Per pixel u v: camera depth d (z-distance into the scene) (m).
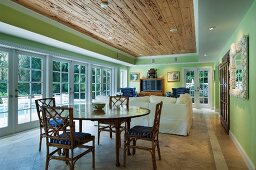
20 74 4.35
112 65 8.23
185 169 2.53
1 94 3.95
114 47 6.88
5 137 3.87
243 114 2.99
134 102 4.61
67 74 5.84
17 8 3.29
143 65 9.38
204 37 4.14
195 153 3.11
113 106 3.64
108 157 2.93
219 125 5.20
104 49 6.39
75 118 2.37
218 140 3.84
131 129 2.79
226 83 4.57
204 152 3.16
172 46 6.59
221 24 3.27
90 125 5.03
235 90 3.44
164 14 3.55
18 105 4.29
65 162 2.69
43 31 3.89
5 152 3.07
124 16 3.69
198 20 3.06
